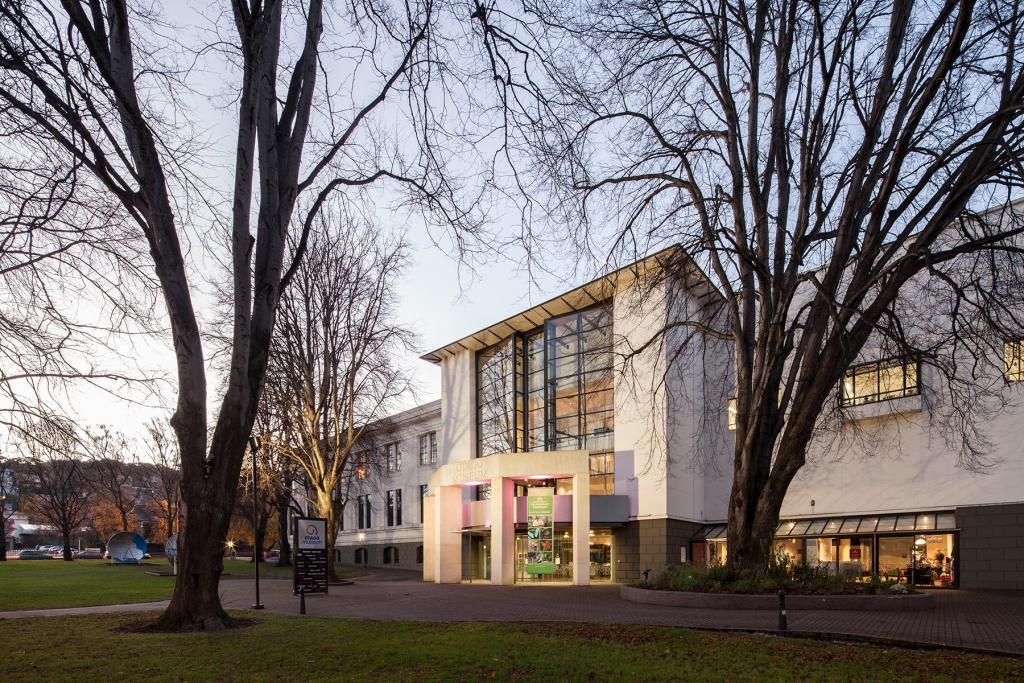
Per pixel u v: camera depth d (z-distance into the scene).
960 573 27.28
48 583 29.38
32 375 14.03
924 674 10.12
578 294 37.28
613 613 18.53
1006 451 26.55
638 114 21.14
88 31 12.15
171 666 10.09
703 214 20.17
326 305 37.53
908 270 18.97
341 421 40.31
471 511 37.19
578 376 39.12
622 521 34.78
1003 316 21.12
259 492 42.56
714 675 9.85
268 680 9.17
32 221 12.88
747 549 21.38
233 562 58.06
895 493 29.84
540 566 33.22
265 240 15.34
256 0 12.70
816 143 20.89
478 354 47.62
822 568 21.95
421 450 55.72
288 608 20.41
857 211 20.12
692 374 34.12
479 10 10.52
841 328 18.48
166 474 58.75
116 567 44.59
